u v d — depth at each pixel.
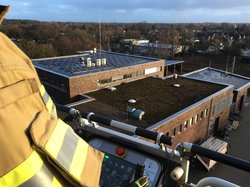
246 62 89.31
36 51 64.19
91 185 1.44
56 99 31.41
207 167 24.98
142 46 101.31
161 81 35.38
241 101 44.25
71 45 79.69
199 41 118.94
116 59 42.56
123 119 21.69
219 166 26.58
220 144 29.16
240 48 101.00
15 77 1.32
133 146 2.94
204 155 2.47
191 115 25.28
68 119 3.48
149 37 133.50
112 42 108.25
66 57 42.28
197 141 28.47
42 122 1.35
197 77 47.44
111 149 3.07
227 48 96.12
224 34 164.88
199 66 83.94
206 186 2.43
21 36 87.12
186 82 34.88
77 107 24.42
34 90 1.42
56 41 80.88
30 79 1.41
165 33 133.12
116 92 29.88
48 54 65.75
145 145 2.84
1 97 1.20
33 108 1.37
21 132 1.20
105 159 2.96
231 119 40.12
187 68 81.56
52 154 1.27
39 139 1.24
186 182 2.64
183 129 24.44
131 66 35.97
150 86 32.69
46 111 1.47
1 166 1.12
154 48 98.62
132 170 2.78
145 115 22.89
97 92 29.92
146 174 2.72
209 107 29.05
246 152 31.84
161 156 2.76
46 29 98.94
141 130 2.91
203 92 30.75
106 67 35.09
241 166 2.31
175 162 2.64
